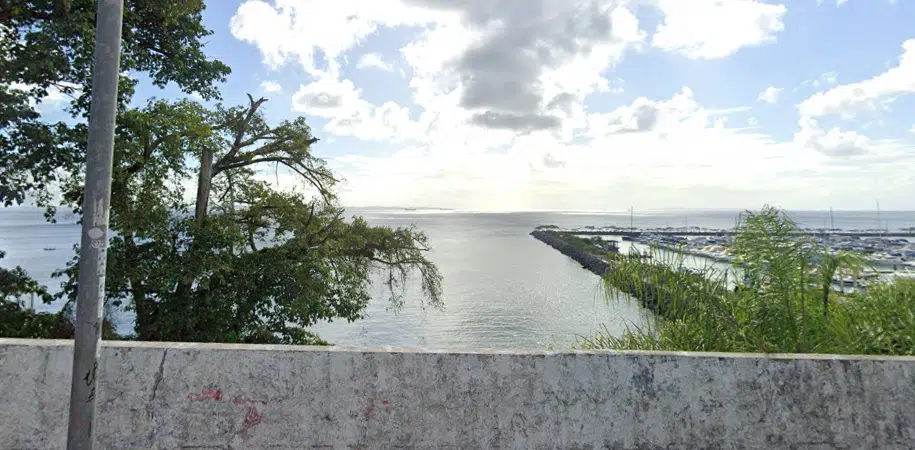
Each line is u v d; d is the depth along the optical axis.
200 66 13.21
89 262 2.05
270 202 14.48
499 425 2.54
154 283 10.69
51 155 9.51
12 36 9.41
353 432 2.47
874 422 2.66
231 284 12.43
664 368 2.65
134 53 11.71
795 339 4.04
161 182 11.07
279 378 2.49
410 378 2.54
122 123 10.20
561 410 2.57
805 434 2.63
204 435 2.42
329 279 13.90
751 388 2.65
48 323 10.27
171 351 2.48
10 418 2.37
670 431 2.59
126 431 2.39
